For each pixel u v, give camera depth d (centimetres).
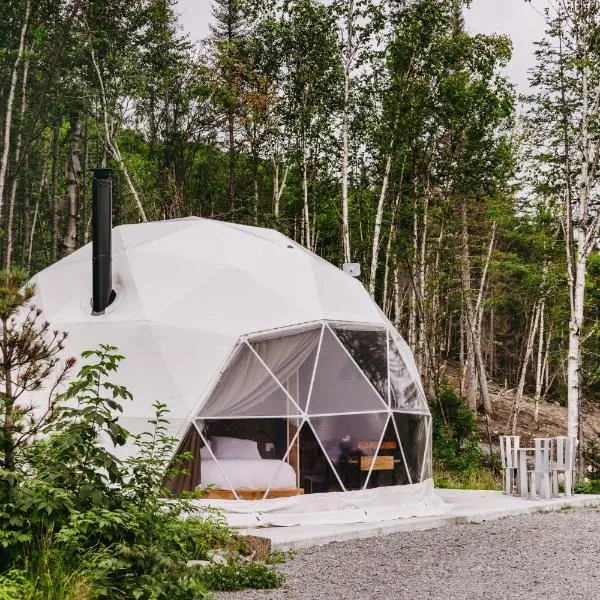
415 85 2681
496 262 3769
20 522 640
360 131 3003
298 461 1326
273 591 796
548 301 3519
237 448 1303
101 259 1374
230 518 1216
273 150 3350
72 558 650
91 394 1287
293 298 1413
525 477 1652
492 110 2912
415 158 2902
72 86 2939
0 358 720
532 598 761
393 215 2952
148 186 3397
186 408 1270
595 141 2475
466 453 2456
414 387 1507
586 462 2544
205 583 788
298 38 2941
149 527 709
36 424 730
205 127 3177
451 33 2892
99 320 1355
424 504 1397
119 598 621
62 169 4131
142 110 3095
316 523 1253
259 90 3023
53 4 2930
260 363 1327
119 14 2984
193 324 1333
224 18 3450
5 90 3016
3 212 3372
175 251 1451
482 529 1215
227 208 3462
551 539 1104
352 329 1439
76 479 700
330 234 3691
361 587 814
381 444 1397
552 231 3322
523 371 3444
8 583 590
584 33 2408
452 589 802
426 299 3269
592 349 3192
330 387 1366
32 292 727
